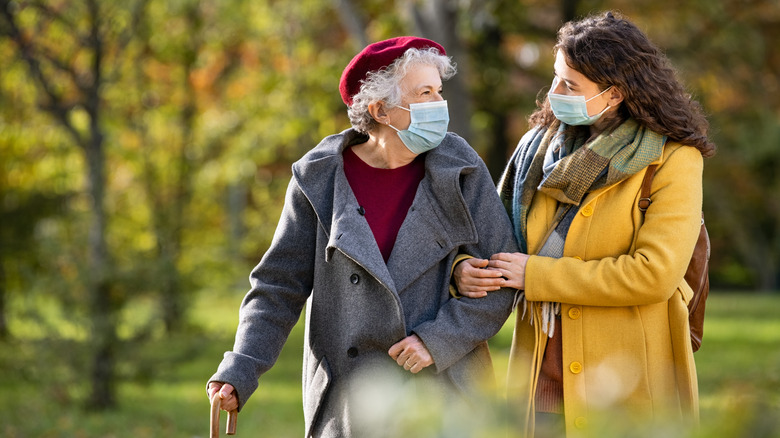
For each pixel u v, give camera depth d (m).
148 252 16.30
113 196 22.59
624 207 4.88
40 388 14.66
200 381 18.27
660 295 4.73
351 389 4.89
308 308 5.13
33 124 17.95
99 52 14.59
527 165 5.24
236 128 24.97
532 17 25.25
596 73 4.82
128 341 14.23
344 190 4.96
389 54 4.85
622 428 1.95
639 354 4.89
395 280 4.88
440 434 2.07
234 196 31.45
